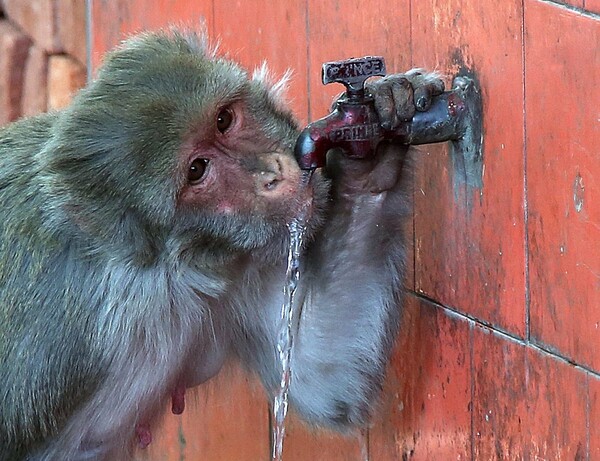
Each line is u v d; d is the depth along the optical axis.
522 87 3.44
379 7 4.11
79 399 3.99
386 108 3.53
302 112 4.69
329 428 4.38
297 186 3.66
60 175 3.67
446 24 3.76
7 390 3.97
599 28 3.09
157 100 3.56
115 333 3.91
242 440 5.47
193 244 3.77
